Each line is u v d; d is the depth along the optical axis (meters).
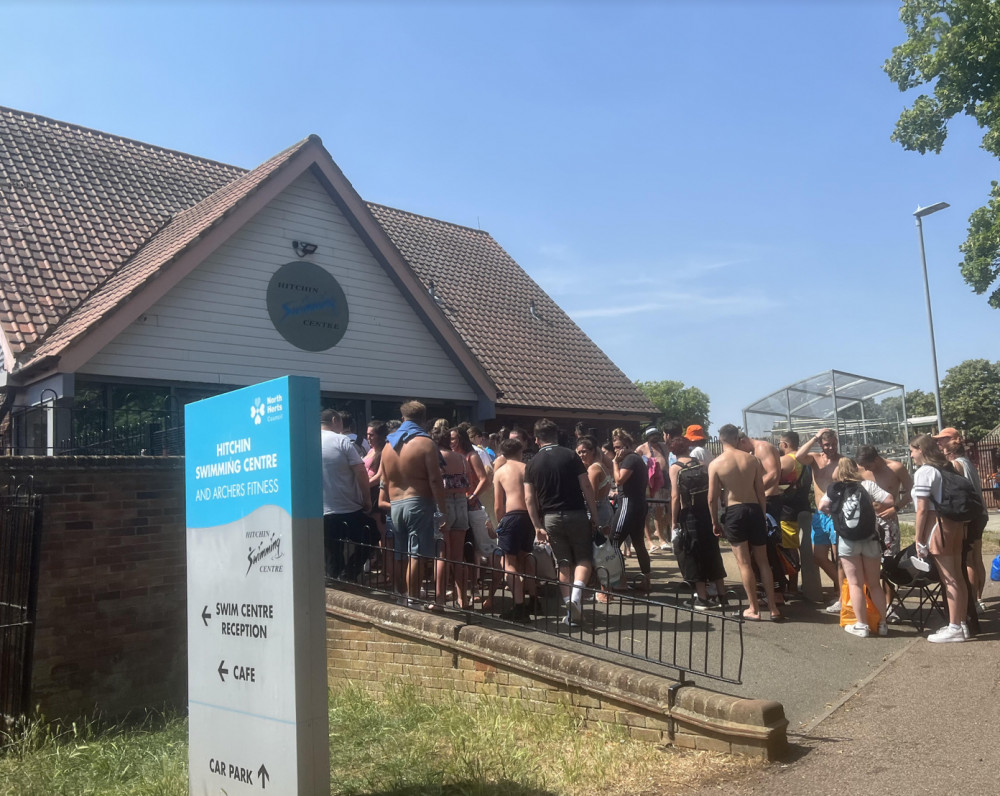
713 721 5.24
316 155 14.35
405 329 15.84
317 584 4.72
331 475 8.15
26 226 13.59
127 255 14.23
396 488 7.82
